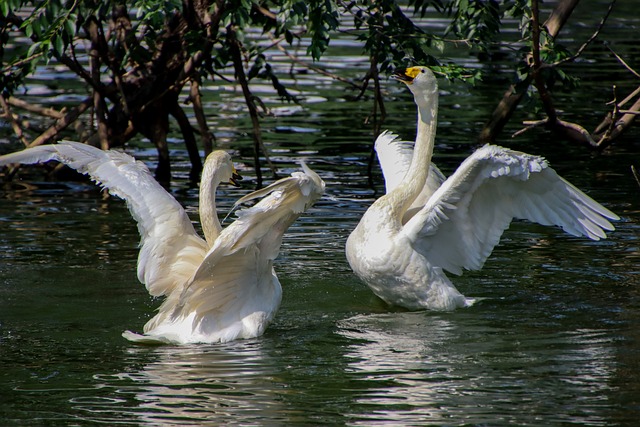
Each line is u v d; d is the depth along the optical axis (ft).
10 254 43.80
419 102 40.09
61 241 46.26
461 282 40.57
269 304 33.96
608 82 92.17
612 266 42.37
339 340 32.81
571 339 32.50
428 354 31.07
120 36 62.03
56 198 56.70
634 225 49.03
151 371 29.43
